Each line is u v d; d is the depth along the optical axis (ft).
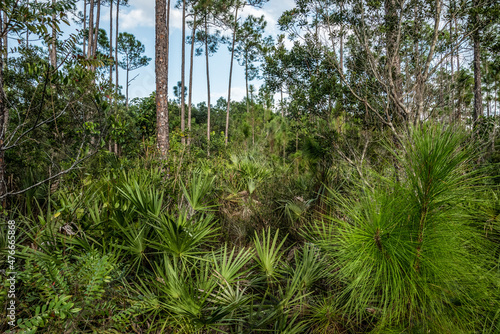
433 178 4.96
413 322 5.53
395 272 5.20
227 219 14.01
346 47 16.94
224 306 7.38
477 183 5.40
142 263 10.02
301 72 20.45
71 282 6.70
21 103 15.37
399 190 5.46
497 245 5.67
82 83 9.86
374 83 15.40
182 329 7.09
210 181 13.87
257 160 23.97
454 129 5.11
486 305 5.31
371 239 5.32
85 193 11.18
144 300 7.54
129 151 17.93
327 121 17.19
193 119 95.25
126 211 10.59
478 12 12.99
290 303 8.10
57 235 8.64
